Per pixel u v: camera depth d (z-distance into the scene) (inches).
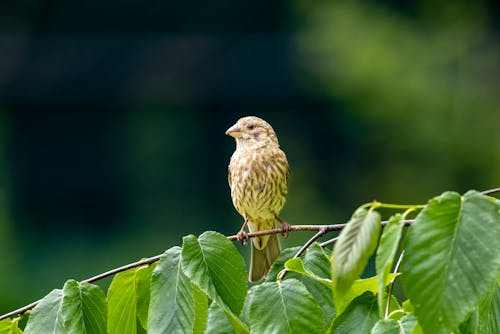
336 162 707.4
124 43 816.9
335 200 697.0
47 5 866.1
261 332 120.0
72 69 804.6
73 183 745.6
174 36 818.2
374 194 690.8
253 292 122.1
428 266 102.7
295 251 136.3
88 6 850.1
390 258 103.0
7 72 799.7
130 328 133.1
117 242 708.0
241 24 838.5
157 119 781.3
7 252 658.8
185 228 724.7
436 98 694.5
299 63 749.3
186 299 122.8
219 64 793.6
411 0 740.7
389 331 111.3
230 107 775.1
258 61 767.7
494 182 671.1
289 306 120.4
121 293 133.2
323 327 119.7
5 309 592.7
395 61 708.0
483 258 102.0
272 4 832.3
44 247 690.8
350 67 714.2
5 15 853.2
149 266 133.6
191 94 779.4
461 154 681.6
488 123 684.1
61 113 776.3
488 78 705.6
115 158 760.3
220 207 734.5
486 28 728.3
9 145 757.3
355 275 104.7
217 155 763.4
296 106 740.7
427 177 680.4
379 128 700.7
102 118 779.4
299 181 705.6
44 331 128.6
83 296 129.8
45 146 763.4
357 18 734.5
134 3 861.8
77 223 721.6
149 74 809.5
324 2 774.5
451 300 101.4
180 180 749.9
